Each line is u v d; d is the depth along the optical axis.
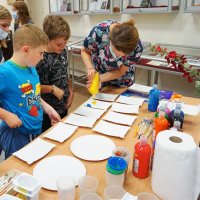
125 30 1.31
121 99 1.60
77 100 3.58
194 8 2.68
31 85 1.35
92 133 1.20
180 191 0.74
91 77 1.65
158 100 1.45
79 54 3.43
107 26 1.63
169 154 0.72
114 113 1.41
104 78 1.70
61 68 1.67
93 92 1.59
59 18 1.52
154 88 1.54
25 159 0.97
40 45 1.25
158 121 1.05
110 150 1.05
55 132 1.18
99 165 0.96
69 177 0.81
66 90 1.78
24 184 0.75
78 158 1.00
